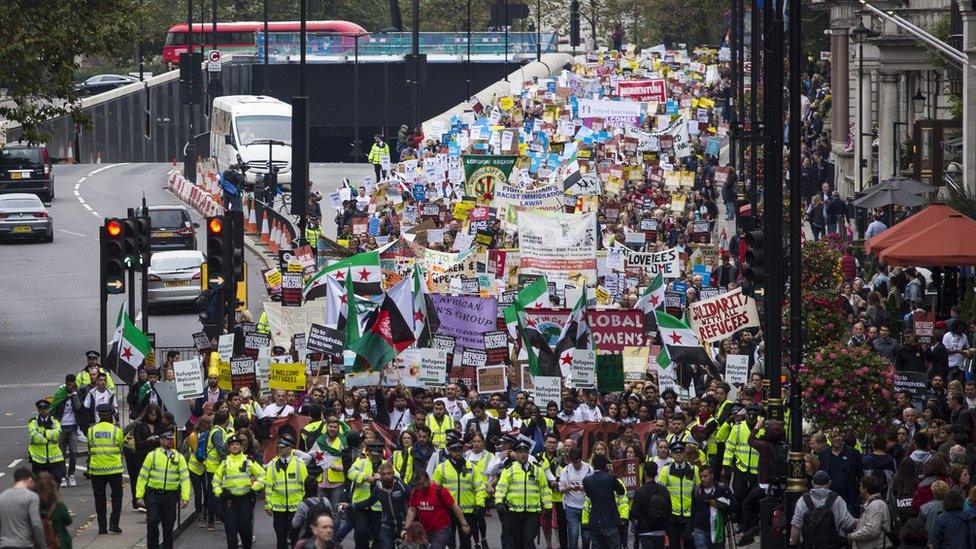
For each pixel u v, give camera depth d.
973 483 57.50
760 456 62.16
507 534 62.47
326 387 75.88
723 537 61.88
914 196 106.75
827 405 64.00
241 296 109.50
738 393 72.88
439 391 76.88
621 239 118.69
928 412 65.50
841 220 128.50
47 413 74.81
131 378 81.00
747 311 82.69
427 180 145.50
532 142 159.75
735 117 148.75
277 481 63.34
